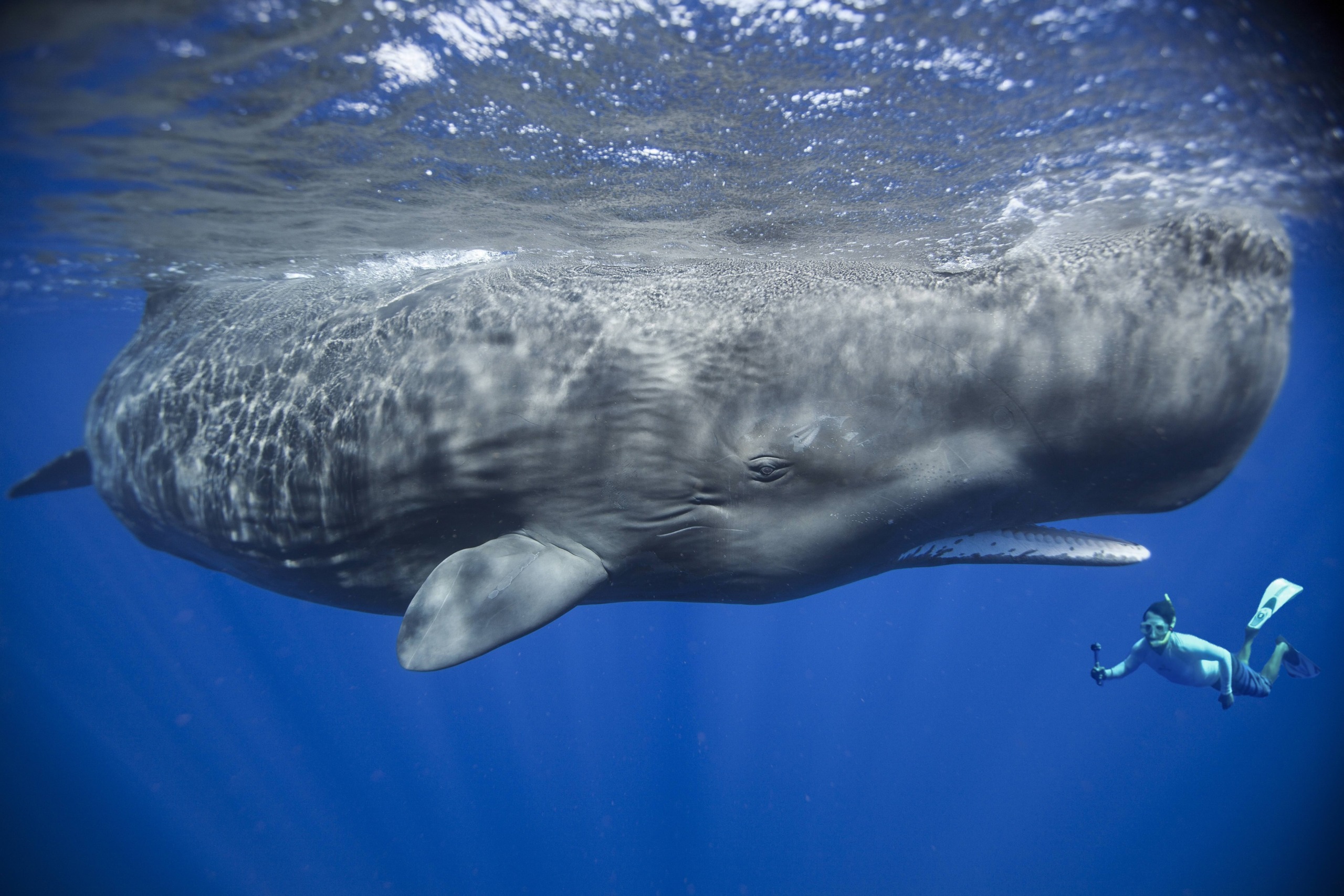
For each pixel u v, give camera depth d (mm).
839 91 3822
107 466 6137
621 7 3225
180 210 6035
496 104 4086
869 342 3340
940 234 5070
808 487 3562
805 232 5309
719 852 20719
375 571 4684
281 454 4672
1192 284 2943
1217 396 2877
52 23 3193
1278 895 17875
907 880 20078
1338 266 10648
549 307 3938
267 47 3486
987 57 3516
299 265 7070
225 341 5309
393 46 3527
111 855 19281
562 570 3730
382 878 19141
